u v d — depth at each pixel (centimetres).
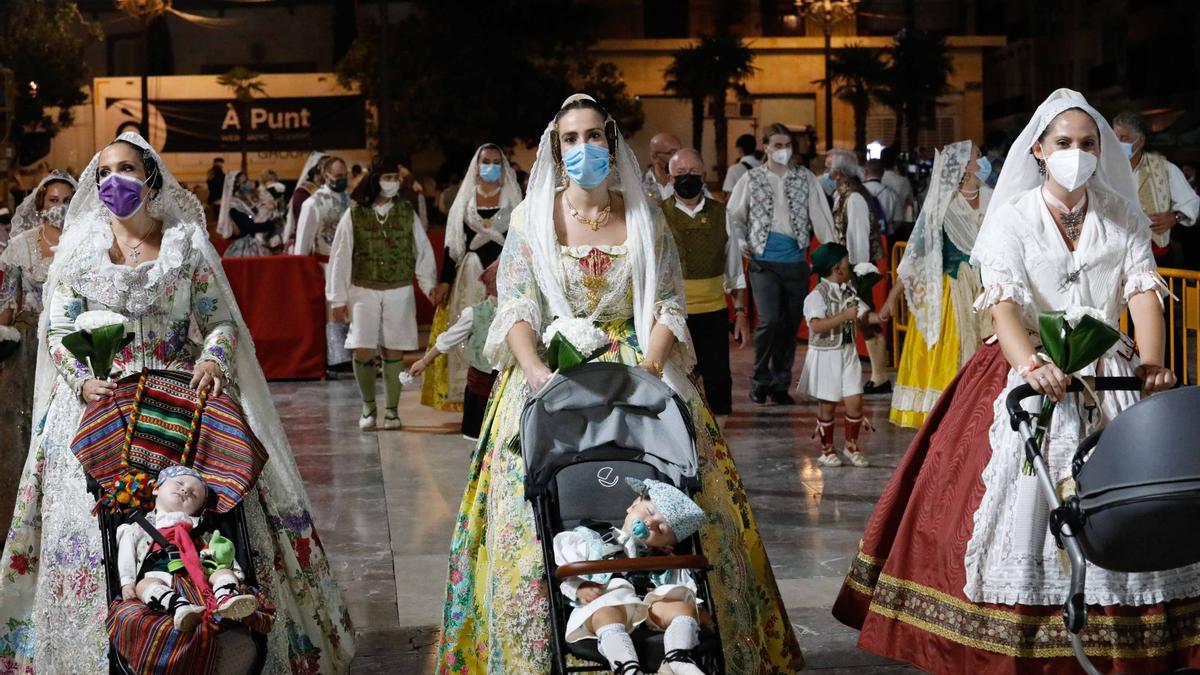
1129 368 438
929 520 439
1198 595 412
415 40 3002
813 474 789
